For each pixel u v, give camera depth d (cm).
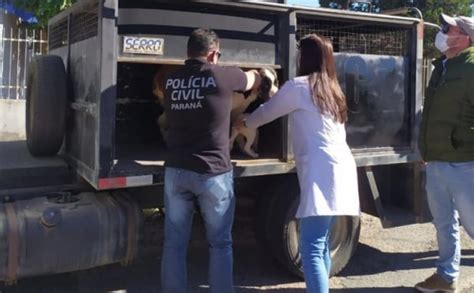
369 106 468
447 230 438
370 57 467
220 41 393
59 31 522
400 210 520
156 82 468
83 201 387
